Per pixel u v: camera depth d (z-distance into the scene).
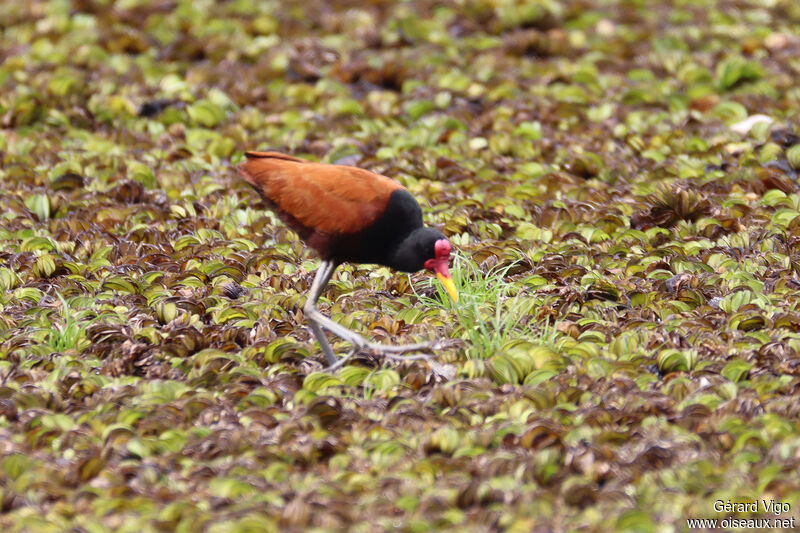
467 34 23.61
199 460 8.84
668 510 7.86
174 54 22.20
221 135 18.33
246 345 11.23
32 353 10.73
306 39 22.91
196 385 10.18
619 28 23.66
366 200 10.20
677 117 18.56
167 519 7.88
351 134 18.11
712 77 20.78
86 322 11.38
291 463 8.84
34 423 9.28
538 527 7.70
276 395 9.95
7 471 8.58
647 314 11.64
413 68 21.08
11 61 21.00
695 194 14.46
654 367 10.51
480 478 8.48
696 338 10.87
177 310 11.62
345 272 13.05
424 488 8.28
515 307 11.09
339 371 10.35
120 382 10.18
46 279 12.86
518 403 9.55
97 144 17.61
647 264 13.03
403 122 18.91
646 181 15.88
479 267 12.84
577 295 11.98
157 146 17.95
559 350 10.69
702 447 8.79
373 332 11.23
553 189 15.98
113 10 23.84
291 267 13.15
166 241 14.17
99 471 8.63
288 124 18.78
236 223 14.80
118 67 21.17
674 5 25.17
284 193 10.51
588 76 20.62
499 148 17.44
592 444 8.80
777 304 11.83
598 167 16.61
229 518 7.73
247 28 23.55
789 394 9.79
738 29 23.39
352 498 8.16
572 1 24.80
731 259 12.97
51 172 16.25
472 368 10.25
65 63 21.44
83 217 14.94
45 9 24.23
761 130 17.39
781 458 8.55
